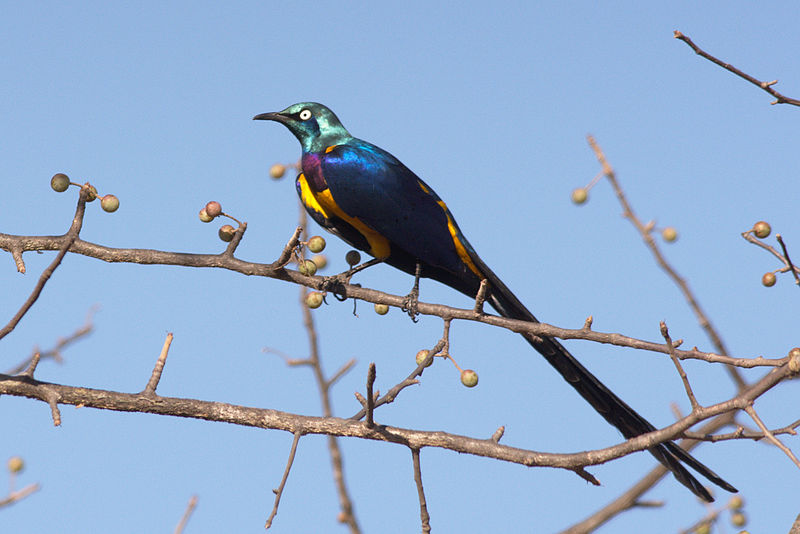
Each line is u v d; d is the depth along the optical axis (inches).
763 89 373.1
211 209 369.7
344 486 446.9
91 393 338.6
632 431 389.1
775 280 391.2
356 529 442.3
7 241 361.1
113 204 347.3
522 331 352.8
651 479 367.2
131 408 339.3
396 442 326.6
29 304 319.9
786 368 270.1
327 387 450.6
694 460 347.9
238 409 341.4
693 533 370.3
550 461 310.7
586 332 343.9
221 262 370.9
